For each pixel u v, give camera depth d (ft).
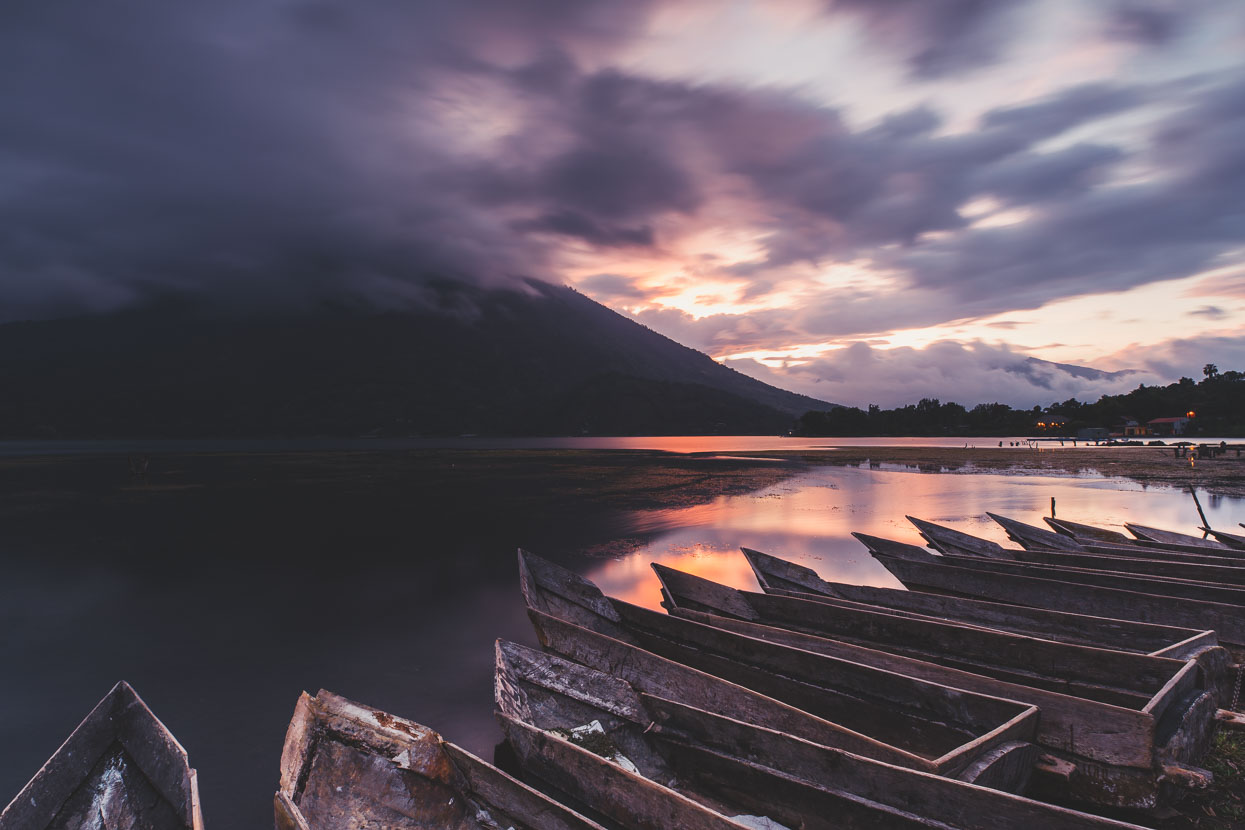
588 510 92.38
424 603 44.68
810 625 31.30
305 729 19.89
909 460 229.45
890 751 17.17
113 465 198.70
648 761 20.97
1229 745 21.21
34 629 39.19
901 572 39.75
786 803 17.61
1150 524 78.33
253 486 130.93
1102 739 18.60
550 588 34.42
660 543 65.77
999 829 14.52
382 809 17.92
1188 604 30.04
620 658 24.99
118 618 41.32
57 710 28.63
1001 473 164.66
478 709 28.04
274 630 38.73
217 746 25.14
